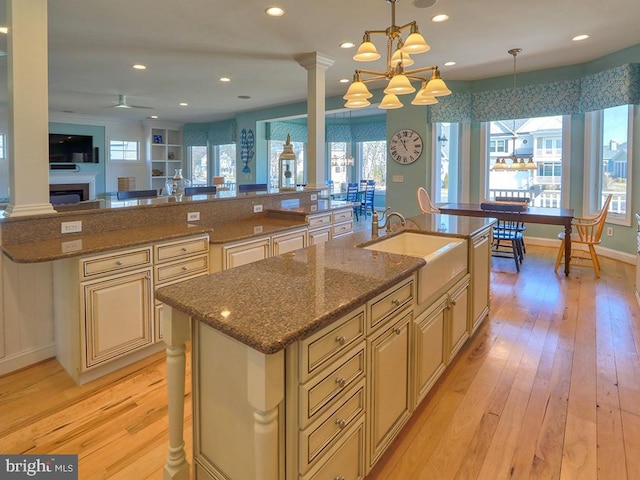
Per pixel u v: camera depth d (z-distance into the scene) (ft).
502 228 17.11
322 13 11.71
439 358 7.50
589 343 9.58
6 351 8.30
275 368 3.80
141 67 17.21
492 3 11.24
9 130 8.03
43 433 6.52
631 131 16.20
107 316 8.00
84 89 21.50
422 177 21.09
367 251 7.12
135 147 34.14
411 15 11.94
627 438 6.29
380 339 5.34
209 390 4.74
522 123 20.74
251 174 29.78
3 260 8.14
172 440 5.09
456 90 20.70
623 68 15.62
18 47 7.75
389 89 8.53
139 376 8.25
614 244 17.52
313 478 4.20
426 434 6.43
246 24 12.43
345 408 4.67
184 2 10.91
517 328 10.48
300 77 19.01
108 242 8.23
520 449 6.08
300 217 13.06
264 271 5.77
